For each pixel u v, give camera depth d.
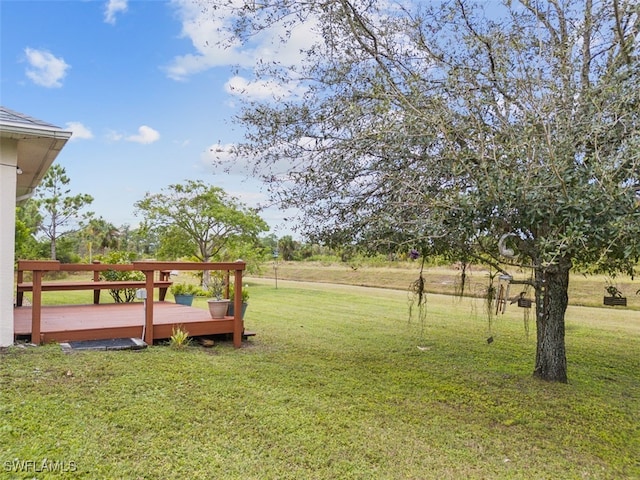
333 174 4.93
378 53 4.76
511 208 3.60
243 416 3.71
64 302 10.64
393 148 4.21
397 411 4.12
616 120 3.48
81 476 2.60
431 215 3.86
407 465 3.07
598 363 6.56
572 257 4.31
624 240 3.23
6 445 2.84
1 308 4.93
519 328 9.40
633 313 12.20
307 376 5.08
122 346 5.45
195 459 2.94
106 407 3.57
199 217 18.80
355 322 9.82
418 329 9.05
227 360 5.48
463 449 3.39
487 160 3.81
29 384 3.84
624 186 3.20
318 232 5.28
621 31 4.03
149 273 5.88
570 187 3.40
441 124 3.80
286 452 3.14
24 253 15.49
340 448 3.26
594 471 3.14
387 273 22.52
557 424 4.02
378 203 4.76
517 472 3.06
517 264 4.43
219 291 7.41
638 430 3.95
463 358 6.55
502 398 4.68
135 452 2.95
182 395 4.03
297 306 12.69
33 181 7.60
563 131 3.69
